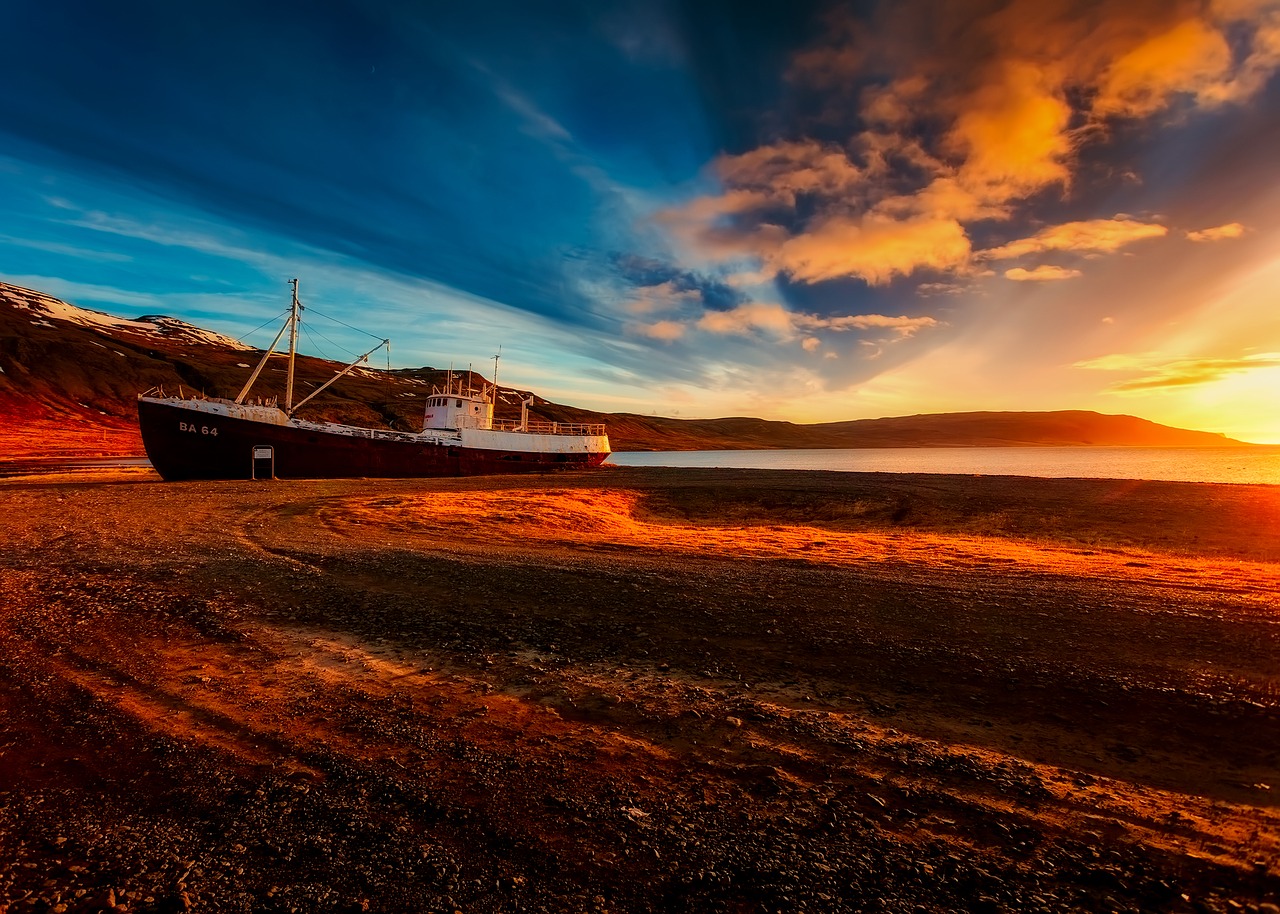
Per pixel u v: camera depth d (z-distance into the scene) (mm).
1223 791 4992
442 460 48250
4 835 4590
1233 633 8523
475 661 8234
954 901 3844
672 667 7992
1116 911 3707
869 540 19859
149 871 4168
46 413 116062
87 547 16422
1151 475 69375
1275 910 3633
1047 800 4941
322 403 166500
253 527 20312
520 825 4652
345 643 8992
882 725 6336
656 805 4926
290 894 3936
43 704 6926
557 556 15656
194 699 7051
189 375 160375
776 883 4016
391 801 4977
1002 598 10906
